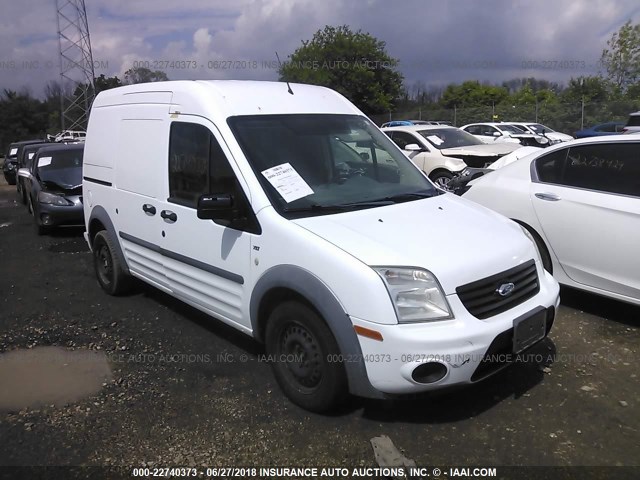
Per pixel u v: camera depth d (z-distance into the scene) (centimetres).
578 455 299
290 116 414
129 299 573
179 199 429
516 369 391
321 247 317
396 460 297
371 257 305
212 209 354
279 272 335
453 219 369
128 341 464
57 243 902
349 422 334
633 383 370
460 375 299
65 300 580
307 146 399
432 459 298
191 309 539
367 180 408
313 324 323
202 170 402
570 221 471
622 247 436
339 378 319
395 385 296
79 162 1024
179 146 426
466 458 299
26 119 5241
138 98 488
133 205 491
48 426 340
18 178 1533
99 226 585
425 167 1143
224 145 382
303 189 370
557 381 374
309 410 343
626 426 323
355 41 3331
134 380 395
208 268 402
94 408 359
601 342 430
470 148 1124
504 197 527
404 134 1238
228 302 390
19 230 1045
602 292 460
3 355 444
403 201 392
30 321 519
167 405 360
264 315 365
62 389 385
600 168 468
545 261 500
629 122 1741
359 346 301
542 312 337
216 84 423
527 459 297
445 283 302
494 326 306
